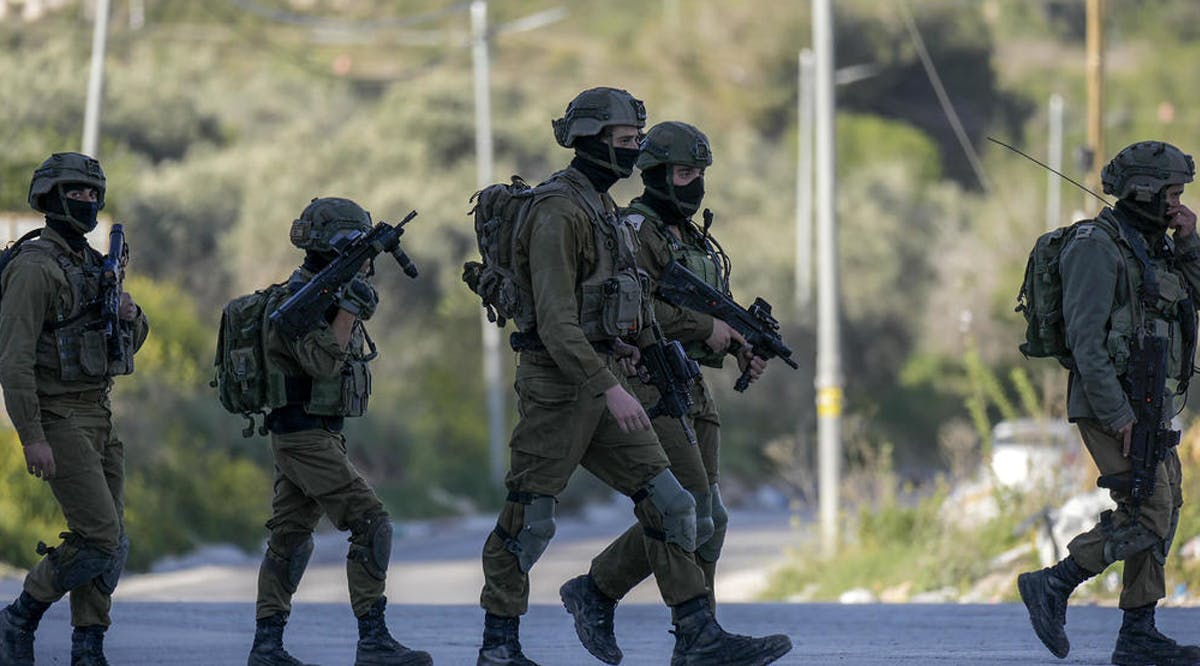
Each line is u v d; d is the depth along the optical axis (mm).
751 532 120500
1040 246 28312
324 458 27750
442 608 47094
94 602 28047
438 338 165875
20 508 89625
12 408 26438
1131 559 28266
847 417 184875
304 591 77500
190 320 124250
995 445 78688
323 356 27203
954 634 38625
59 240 27312
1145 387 27266
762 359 27406
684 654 24938
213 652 33812
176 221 173500
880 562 73188
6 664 27875
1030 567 64312
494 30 150375
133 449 105125
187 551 101312
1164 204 27484
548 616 46125
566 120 24859
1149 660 28297
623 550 27297
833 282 85688
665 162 26953
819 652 33812
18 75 164125
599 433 25062
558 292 24000
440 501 138250
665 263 26906
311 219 27703
